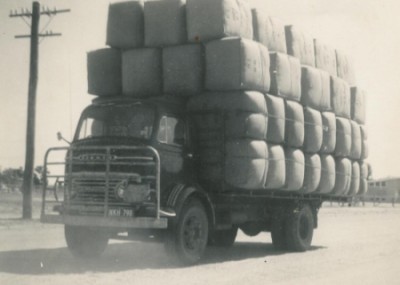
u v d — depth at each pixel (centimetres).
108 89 1101
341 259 1037
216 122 999
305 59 1245
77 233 958
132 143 902
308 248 1227
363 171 1469
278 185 1080
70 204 895
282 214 1199
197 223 928
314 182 1212
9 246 1147
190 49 1021
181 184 909
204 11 1008
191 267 890
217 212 1027
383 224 2188
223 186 994
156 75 1048
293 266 927
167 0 1045
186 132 985
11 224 1730
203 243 936
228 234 1269
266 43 1115
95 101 1091
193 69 1018
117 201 871
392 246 1300
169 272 826
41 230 1564
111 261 953
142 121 931
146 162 870
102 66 1102
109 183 877
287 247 1201
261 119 1011
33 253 1025
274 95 1091
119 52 1102
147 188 864
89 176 886
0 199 3334
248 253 1148
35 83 2067
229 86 991
